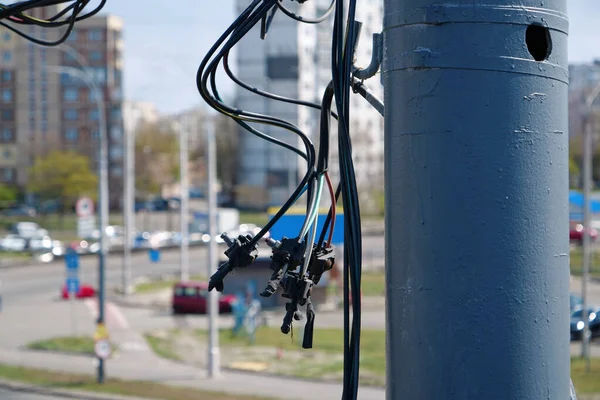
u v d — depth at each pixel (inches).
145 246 2807.6
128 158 1935.3
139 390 953.5
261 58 2411.4
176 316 1610.5
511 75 111.7
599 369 1001.5
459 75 111.8
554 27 114.4
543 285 112.0
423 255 113.0
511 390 110.3
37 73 3656.5
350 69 129.1
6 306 1723.7
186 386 984.3
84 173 3280.0
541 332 111.8
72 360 1175.6
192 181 4311.0
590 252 2111.2
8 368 1101.7
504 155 111.2
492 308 110.3
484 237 110.6
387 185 118.6
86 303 1777.8
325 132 142.9
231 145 3316.9
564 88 116.2
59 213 3476.9
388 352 118.4
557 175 113.9
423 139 113.4
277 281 132.4
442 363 111.5
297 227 444.5
